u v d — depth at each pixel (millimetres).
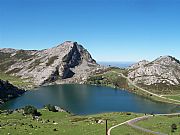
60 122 144000
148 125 123000
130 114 171000
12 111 177000
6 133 107000
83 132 110812
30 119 153125
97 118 155125
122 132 110000
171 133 106188
